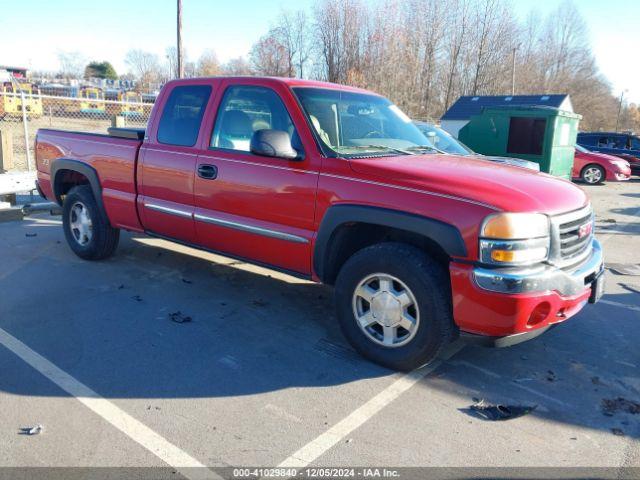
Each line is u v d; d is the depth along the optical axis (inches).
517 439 124.6
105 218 231.0
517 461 116.8
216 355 159.9
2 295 202.1
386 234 161.5
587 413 136.3
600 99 2783.0
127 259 252.5
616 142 784.9
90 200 236.1
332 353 163.5
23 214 338.3
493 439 124.3
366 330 156.5
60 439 119.0
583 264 152.3
